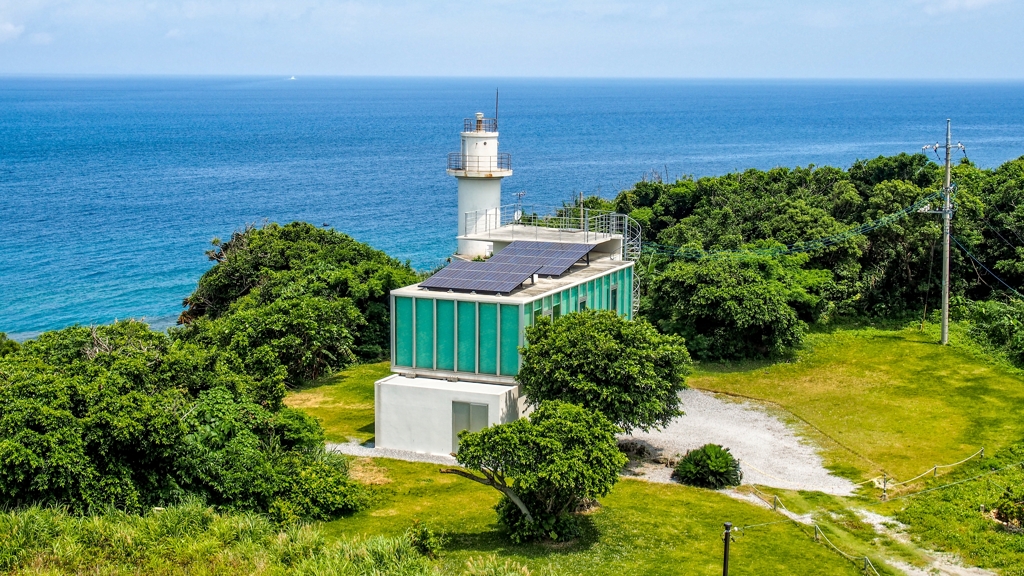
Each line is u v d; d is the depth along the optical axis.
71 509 29.67
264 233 67.12
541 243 49.59
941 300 60.00
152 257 105.00
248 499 32.44
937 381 50.38
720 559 30.41
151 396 32.06
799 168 81.69
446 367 41.97
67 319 81.25
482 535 32.25
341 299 54.44
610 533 32.44
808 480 38.44
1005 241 62.75
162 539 28.91
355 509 34.34
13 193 152.38
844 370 52.56
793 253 62.66
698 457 38.16
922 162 74.62
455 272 44.34
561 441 31.05
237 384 36.88
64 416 29.67
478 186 59.94
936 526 33.12
